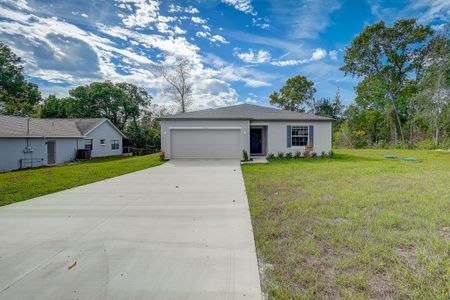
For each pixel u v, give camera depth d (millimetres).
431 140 21906
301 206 4469
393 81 26750
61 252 2805
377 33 25531
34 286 2160
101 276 2307
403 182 6535
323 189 5816
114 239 3154
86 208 4551
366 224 3516
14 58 28891
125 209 4477
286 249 2828
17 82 29109
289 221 3730
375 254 2654
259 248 2861
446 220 3604
